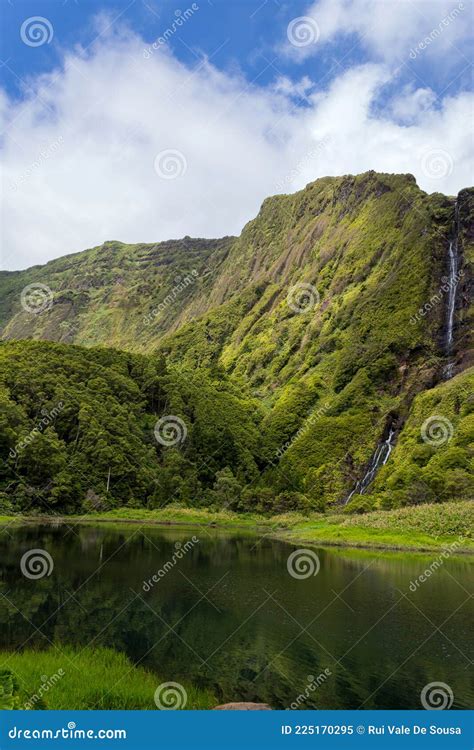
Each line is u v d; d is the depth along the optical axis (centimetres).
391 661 2731
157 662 2658
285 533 9300
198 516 11750
